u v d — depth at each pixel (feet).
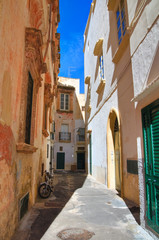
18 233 11.76
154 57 11.61
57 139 87.51
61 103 92.53
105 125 33.37
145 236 11.70
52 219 14.89
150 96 12.00
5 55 9.58
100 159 37.68
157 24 11.30
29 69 15.81
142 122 13.12
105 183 32.83
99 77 39.86
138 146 13.88
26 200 15.92
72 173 65.36
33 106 18.45
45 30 22.62
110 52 30.45
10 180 10.88
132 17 15.49
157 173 10.97
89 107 50.90
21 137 13.16
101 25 37.93
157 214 10.84
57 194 25.07
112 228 13.00
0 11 8.55
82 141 89.81
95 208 18.08
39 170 24.95
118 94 25.93
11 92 10.98
